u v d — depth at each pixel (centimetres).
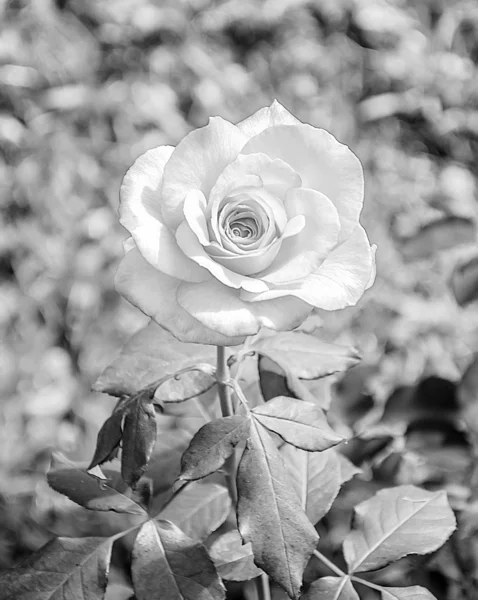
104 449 60
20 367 156
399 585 79
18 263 164
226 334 55
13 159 165
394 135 170
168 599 58
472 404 81
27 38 168
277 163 57
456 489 80
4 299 161
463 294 87
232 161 58
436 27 169
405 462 79
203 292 56
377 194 162
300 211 57
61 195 167
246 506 57
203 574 59
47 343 160
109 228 167
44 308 162
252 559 63
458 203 139
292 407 60
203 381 63
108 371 64
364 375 80
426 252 93
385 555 64
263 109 62
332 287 56
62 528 85
